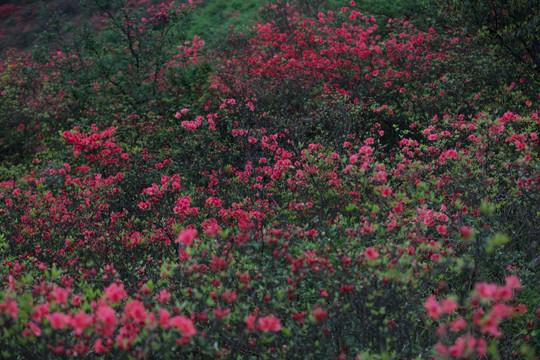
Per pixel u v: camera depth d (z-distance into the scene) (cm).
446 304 226
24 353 261
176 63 923
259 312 286
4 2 2294
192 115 788
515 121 463
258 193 502
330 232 388
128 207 591
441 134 486
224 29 1397
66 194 565
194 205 546
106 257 432
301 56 888
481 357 288
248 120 721
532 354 284
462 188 407
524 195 376
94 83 879
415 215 350
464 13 677
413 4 967
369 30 844
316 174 447
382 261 287
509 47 634
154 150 704
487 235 356
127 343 226
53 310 253
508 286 222
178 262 397
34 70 1031
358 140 608
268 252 385
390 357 271
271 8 1295
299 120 684
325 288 294
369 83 758
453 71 701
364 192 425
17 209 527
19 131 932
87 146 608
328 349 306
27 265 389
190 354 272
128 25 909
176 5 944
